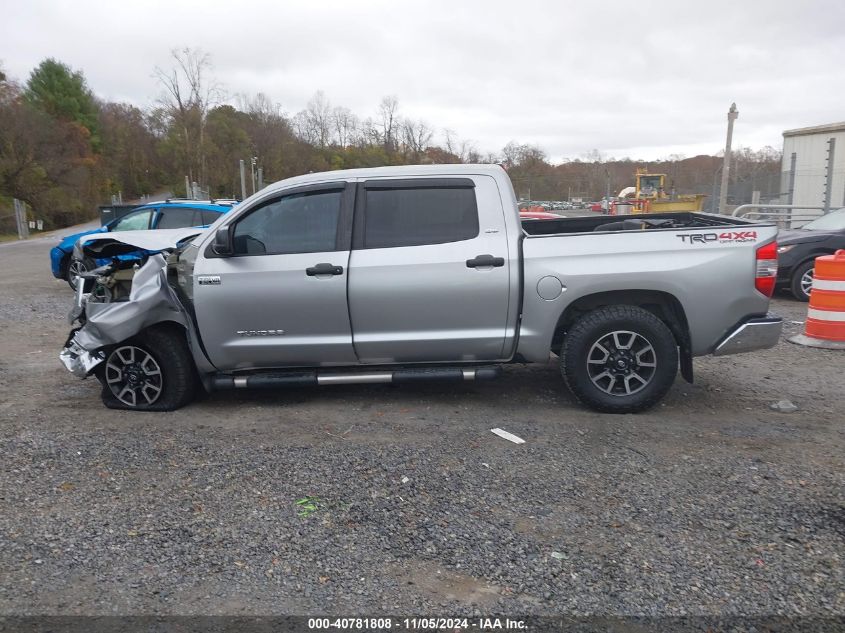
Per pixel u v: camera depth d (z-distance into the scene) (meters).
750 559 3.35
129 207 17.28
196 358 5.51
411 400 5.90
